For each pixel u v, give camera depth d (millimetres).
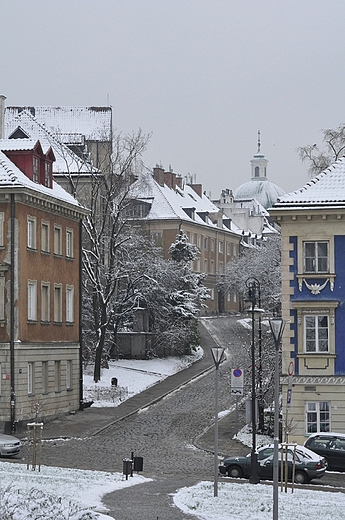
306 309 57781
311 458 45812
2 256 64062
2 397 63188
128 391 82750
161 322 103625
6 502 27312
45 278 69125
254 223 197000
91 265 87062
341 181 58875
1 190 63656
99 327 86188
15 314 63719
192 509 33094
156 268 103938
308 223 57938
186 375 94500
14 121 101688
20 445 52312
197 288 110938
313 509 34250
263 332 96125
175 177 163625
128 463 42312
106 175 92500
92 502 33688
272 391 67062
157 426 67062
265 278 117312
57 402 70000
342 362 57250
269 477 46438
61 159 96625
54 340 70438
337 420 57000
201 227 159000
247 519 31328
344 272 57594
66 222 74125
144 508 33281
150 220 143750
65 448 56812
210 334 124812
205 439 61750
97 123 113375
